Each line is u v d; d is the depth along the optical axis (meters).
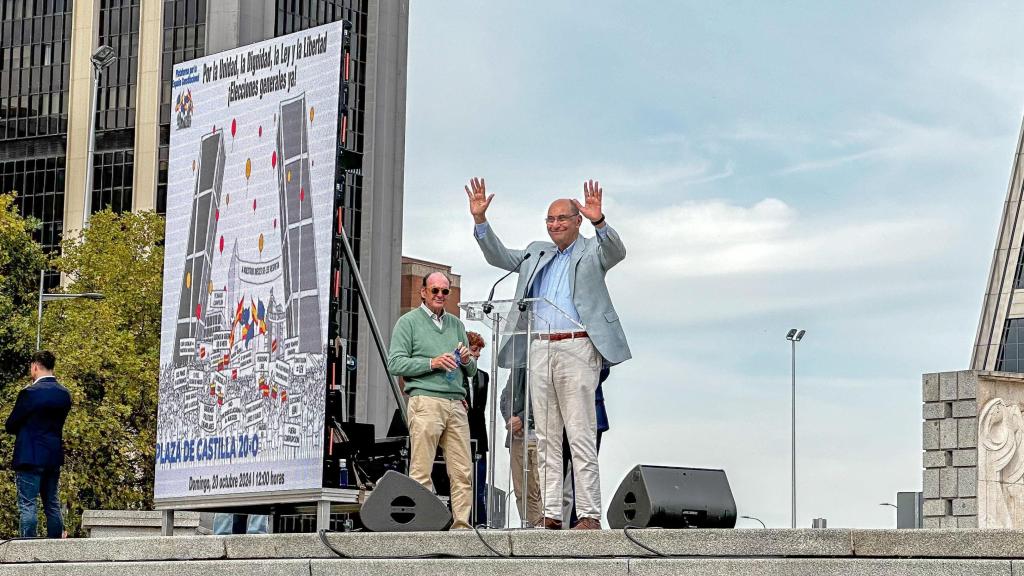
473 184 14.02
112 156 104.12
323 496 13.86
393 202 106.75
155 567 13.13
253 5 101.56
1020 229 93.31
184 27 103.25
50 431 16.39
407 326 13.95
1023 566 9.75
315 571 12.09
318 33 14.70
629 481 11.20
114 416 48.53
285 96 14.98
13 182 106.62
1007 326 93.12
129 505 48.31
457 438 14.04
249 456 14.77
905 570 10.05
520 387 12.91
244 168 15.37
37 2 107.56
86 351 49.09
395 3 108.25
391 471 12.33
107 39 105.69
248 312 15.06
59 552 14.24
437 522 12.20
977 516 21.55
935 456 22.30
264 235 15.01
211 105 15.93
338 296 14.14
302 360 14.27
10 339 47.06
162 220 62.91
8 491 43.25
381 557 11.90
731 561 10.41
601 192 13.16
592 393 12.89
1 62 107.75
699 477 11.27
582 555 11.04
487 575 11.20
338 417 14.45
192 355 15.73
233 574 12.59
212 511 15.72
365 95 106.62
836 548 10.30
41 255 50.00
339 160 14.27
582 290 13.10
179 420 15.80
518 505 12.80
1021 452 21.72
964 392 21.95
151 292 60.19
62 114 106.00
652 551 10.77
